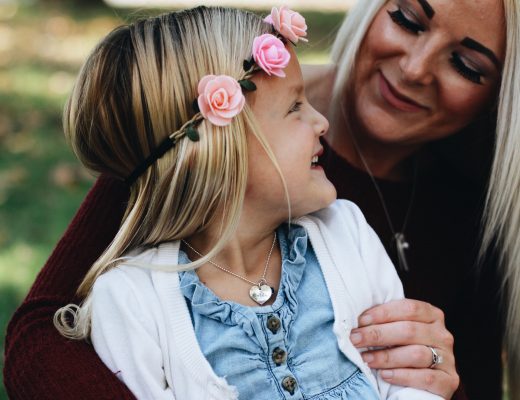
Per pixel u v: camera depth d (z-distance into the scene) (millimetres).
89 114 1400
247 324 1362
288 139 1383
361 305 1483
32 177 3789
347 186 1847
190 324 1357
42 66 6059
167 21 1435
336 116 1832
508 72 1612
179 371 1338
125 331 1352
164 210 1390
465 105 1654
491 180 1748
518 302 1831
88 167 1505
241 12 1465
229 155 1340
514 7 1544
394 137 1712
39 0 8586
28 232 3277
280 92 1382
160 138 1377
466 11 1532
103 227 1602
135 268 1399
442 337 1489
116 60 1392
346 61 1751
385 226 1870
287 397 1353
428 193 1949
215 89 1320
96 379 1327
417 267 1903
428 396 1441
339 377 1413
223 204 1377
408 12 1590
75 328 1419
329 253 1510
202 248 1439
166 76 1361
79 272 1546
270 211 1427
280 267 1489
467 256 1959
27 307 1491
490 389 1977
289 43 1443
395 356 1453
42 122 4648
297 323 1421
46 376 1346
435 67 1604
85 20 7793
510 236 1782
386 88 1669
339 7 7461
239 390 1346
